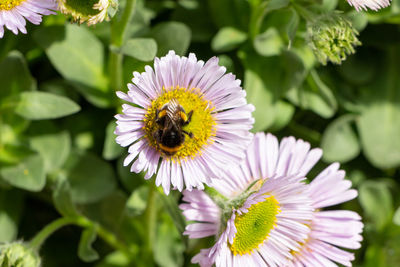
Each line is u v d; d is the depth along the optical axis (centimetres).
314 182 36
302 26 40
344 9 39
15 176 38
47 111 38
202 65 35
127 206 38
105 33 40
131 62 40
